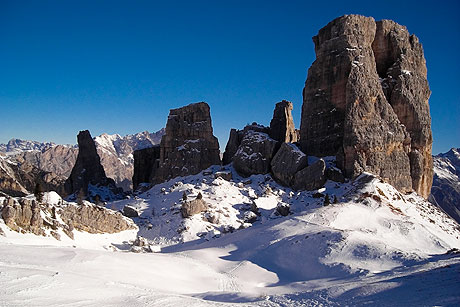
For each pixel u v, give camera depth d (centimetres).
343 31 11475
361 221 7525
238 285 5000
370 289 3344
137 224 9500
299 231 6962
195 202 9462
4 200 6788
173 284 4534
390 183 10425
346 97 10856
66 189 14350
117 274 4241
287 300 3494
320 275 5119
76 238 7562
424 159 11344
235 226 8894
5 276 2994
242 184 11362
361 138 10381
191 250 7069
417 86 11719
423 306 2695
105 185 15325
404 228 7231
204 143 13625
